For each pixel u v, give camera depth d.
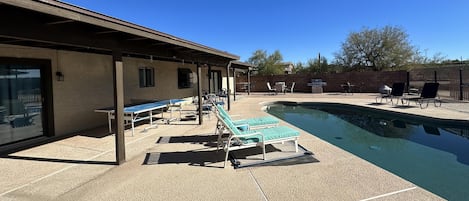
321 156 4.87
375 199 3.15
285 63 42.66
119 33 4.63
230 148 4.55
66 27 3.81
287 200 3.22
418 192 3.32
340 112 13.23
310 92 24.52
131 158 5.09
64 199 3.40
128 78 10.38
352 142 7.12
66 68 7.48
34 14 3.34
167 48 6.83
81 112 8.01
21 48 6.28
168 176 4.10
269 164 4.50
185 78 15.42
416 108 11.54
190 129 7.83
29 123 6.70
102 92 8.84
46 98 7.00
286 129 5.35
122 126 4.80
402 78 20.48
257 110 12.20
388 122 10.27
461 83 14.18
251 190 3.53
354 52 28.91
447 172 4.77
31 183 3.94
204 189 3.60
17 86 6.41
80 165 4.72
